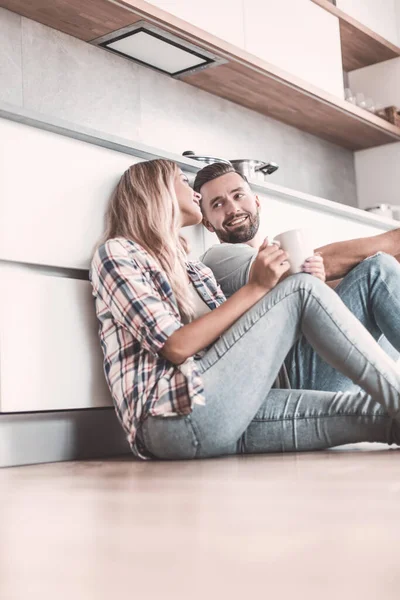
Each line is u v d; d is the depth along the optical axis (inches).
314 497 36.7
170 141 140.8
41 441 71.3
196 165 94.4
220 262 88.3
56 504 38.4
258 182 102.3
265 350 66.6
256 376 66.5
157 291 71.6
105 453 78.4
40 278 70.9
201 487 43.9
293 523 28.7
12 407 67.3
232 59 135.2
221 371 66.0
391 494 36.7
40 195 73.0
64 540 26.7
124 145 81.6
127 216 76.7
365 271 77.4
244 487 42.8
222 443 67.3
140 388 67.1
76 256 75.9
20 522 32.2
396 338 76.3
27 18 116.6
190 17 125.4
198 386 65.3
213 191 93.6
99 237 78.4
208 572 19.6
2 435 68.0
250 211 94.3
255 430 70.3
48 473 59.3
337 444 68.6
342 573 18.9
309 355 79.1
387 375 64.4
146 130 135.9
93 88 126.4
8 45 113.3
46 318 70.9
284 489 40.8
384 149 188.5
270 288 68.1
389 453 64.0
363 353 64.8
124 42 126.3
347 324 65.7
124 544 25.3
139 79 135.6
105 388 75.5
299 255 69.0
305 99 157.1
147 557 22.5
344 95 167.2
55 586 18.6
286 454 67.7
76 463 69.2
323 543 23.9
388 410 65.2
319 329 66.2
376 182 189.6
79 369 73.2
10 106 70.0
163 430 66.3
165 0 121.0
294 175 171.8
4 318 67.6
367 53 185.0
